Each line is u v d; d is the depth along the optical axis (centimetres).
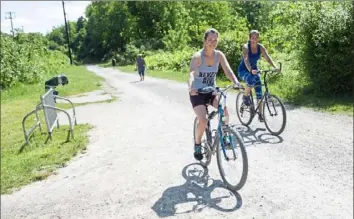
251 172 528
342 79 1027
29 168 653
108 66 6731
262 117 730
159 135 791
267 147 639
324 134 696
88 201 492
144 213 434
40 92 1989
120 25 9119
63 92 1731
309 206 420
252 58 717
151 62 3606
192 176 531
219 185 491
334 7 1048
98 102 1372
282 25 1480
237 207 426
